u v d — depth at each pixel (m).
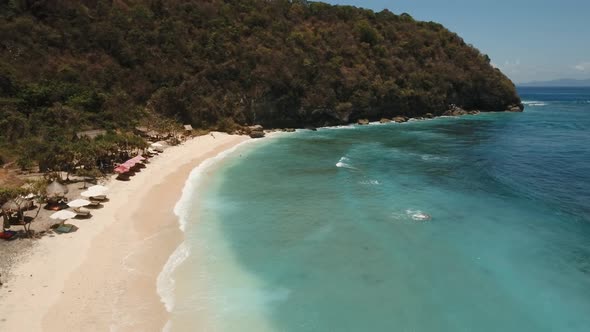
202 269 19.89
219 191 32.06
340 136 61.34
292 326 15.96
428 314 16.83
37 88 47.06
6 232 20.86
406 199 30.67
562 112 103.00
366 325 16.09
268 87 66.56
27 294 16.41
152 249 21.45
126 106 53.59
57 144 35.56
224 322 16.00
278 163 42.06
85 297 16.69
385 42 89.69
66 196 27.41
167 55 62.06
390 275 19.83
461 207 28.98
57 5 55.94
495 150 50.22
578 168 40.38
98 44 57.47
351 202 29.84
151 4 67.12
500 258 21.55
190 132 55.34
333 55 78.50
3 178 29.64
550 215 27.42
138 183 32.31
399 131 67.25
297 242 23.25
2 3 52.19
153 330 15.14
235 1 77.12
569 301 17.75
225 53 66.00
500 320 16.48
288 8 84.25
